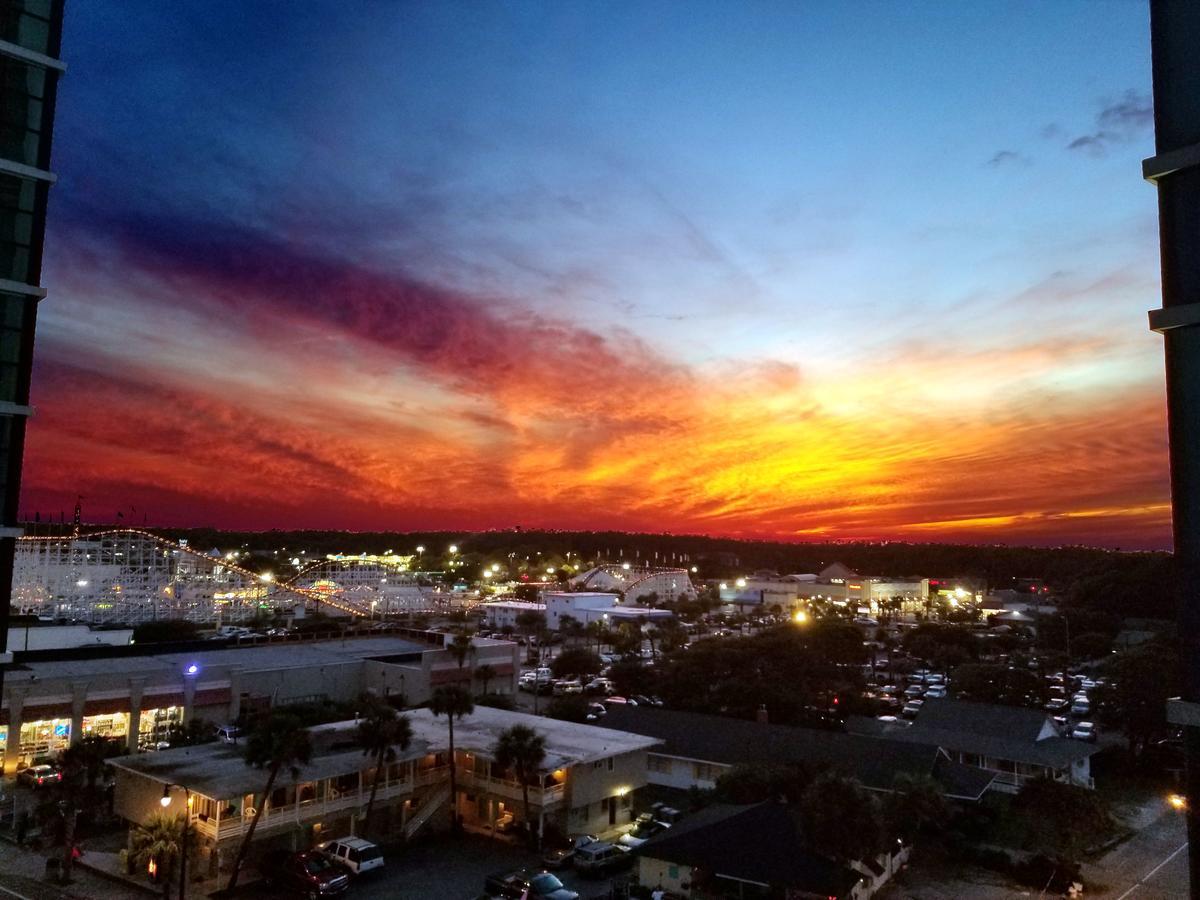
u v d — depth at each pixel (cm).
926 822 4756
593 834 4975
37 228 2394
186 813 4003
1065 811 4678
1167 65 1482
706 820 4247
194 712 7031
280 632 12094
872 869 3991
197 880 4100
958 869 4475
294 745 4078
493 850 4662
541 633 14800
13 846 4562
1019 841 4916
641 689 9575
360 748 5012
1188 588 1422
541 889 3872
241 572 14925
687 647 12325
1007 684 8669
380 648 9494
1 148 2342
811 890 3528
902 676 11656
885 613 19600
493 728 5688
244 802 4194
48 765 5856
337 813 4441
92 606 13312
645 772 5422
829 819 3697
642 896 3909
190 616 14088
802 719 7644
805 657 9512
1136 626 16688
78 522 14138
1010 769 6116
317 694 8031
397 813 4906
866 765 5434
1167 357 1476
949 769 5441
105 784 5281
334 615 16450
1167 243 1460
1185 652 1422
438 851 4644
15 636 9075
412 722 5853
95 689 6500
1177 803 5938
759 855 3756
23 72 2397
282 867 4062
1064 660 12394
